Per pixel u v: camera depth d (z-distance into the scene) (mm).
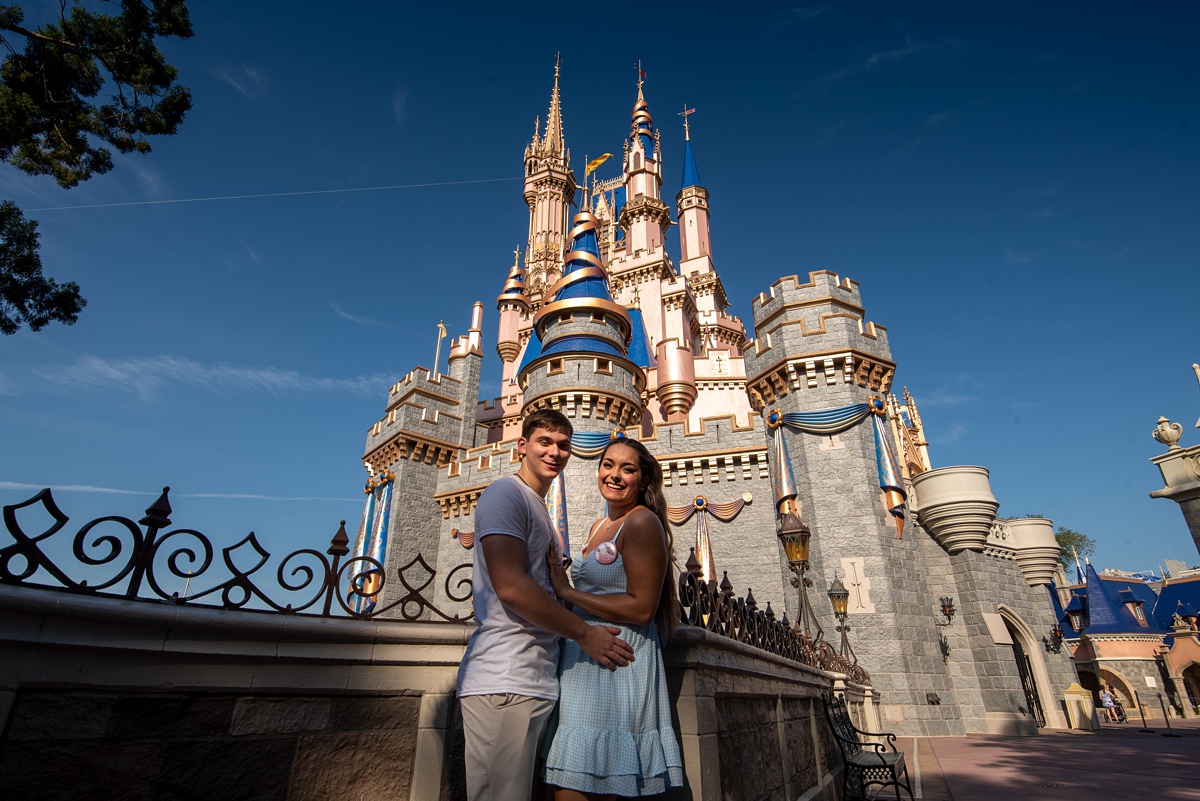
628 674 2957
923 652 19312
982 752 13492
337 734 3736
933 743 15836
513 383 45500
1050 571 23719
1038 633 22688
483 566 2975
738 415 35500
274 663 3580
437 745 3992
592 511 25047
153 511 3314
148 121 13492
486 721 2621
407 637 3990
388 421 34719
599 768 2678
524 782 2580
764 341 25031
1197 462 15531
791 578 21969
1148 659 37906
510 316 48062
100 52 12797
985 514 21125
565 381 27375
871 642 19047
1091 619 40781
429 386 34719
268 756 3459
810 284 24516
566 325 28984
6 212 13102
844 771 8484
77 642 2930
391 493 31984
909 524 21688
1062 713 21469
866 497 20797
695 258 47688
